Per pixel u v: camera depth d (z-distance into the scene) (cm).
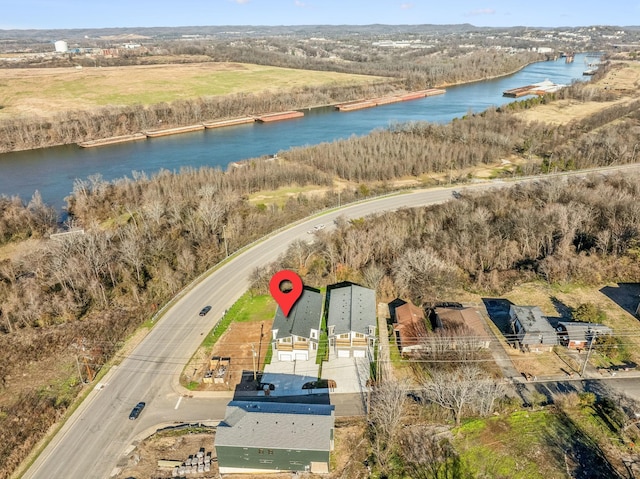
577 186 12800
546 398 6712
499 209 12119
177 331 8500
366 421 6506
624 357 7481
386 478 5691
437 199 13488
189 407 6838
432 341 7394
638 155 16400
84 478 5753
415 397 6881
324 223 12312
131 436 6347
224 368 7456
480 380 6606
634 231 10306
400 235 10925
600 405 6488
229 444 5631
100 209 13900
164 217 12781
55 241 10800
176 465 5894
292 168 16550
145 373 7494
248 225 12325
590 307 8238
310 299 8631
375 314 8225
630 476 5478
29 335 8412
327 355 7875
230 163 18338
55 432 6425
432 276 9394
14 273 10412
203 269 10519
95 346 8100
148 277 10231
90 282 9531
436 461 5816
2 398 7112
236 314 8956
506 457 5791
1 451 6103
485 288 9394
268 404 6338
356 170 16288
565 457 5741
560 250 10044
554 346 7775
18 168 19025
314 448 5578
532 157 17450
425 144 18088
